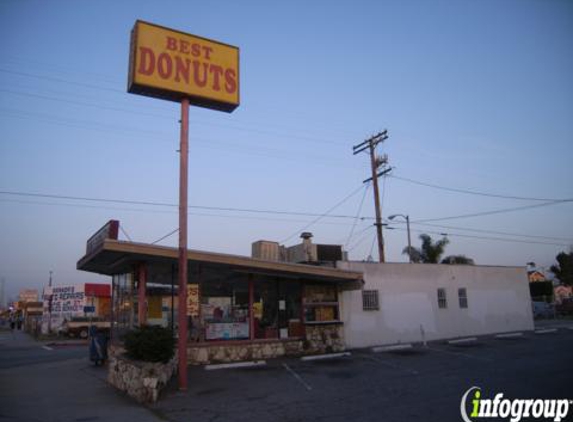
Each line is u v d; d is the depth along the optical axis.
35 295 85.75
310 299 20.48
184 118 13.96
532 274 76.19
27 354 25.08
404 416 9.23
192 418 9.59
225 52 15.05
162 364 12.64
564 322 37.94
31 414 10.04
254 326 18.95
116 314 19.94
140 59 13.58
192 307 16.77
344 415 9.47
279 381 13.50
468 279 27.03
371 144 31.23
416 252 42.47
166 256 15.53
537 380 12.52
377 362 16.95
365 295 22.52
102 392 12.69
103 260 17.08
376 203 30.53
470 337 25.69
